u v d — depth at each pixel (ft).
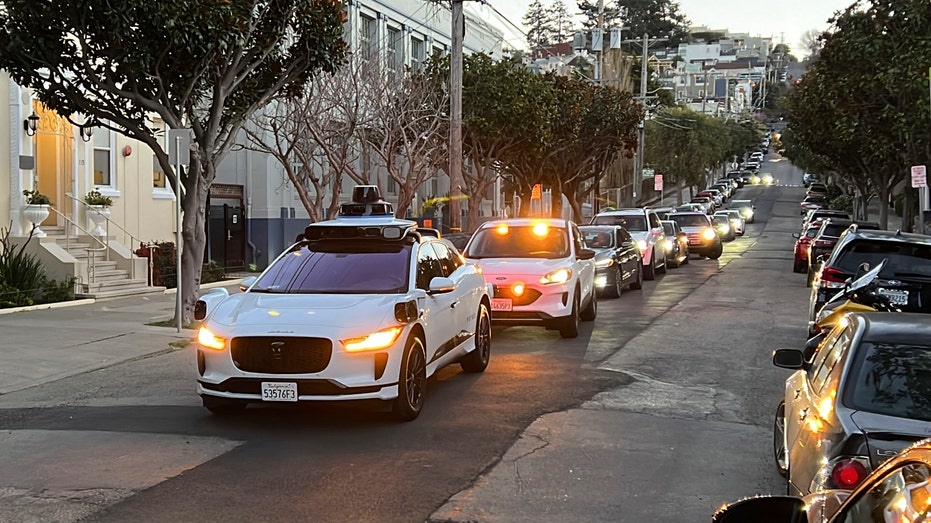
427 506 19.26
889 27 78.74
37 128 61.72
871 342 16.28
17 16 43.04
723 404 29.68
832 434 14.38
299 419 27.09
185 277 49.39
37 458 23.06
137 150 71.82
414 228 31.35
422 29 110.83
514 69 93.97
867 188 149.69
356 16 91.30
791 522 10.30
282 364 25.08
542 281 42.55
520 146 97.66
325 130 67.82
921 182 67.62
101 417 27.78
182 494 20.02
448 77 87.20
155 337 44.50
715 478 21.53
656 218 87.25
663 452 23.77
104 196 67.51
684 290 70.49
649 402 29.78
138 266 66.13
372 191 34.37
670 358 38.37
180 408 28.94
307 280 29.19
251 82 52.08
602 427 26.32
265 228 86.12
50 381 34.45
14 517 18.53
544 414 27.86
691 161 216.74
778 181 363.97
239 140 84.58
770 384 33.01
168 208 75.56
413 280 28.84
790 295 66.08
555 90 113.80
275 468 22.02
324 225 30.86
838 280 37.70
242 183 86.48
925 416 14.52
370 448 23.84
